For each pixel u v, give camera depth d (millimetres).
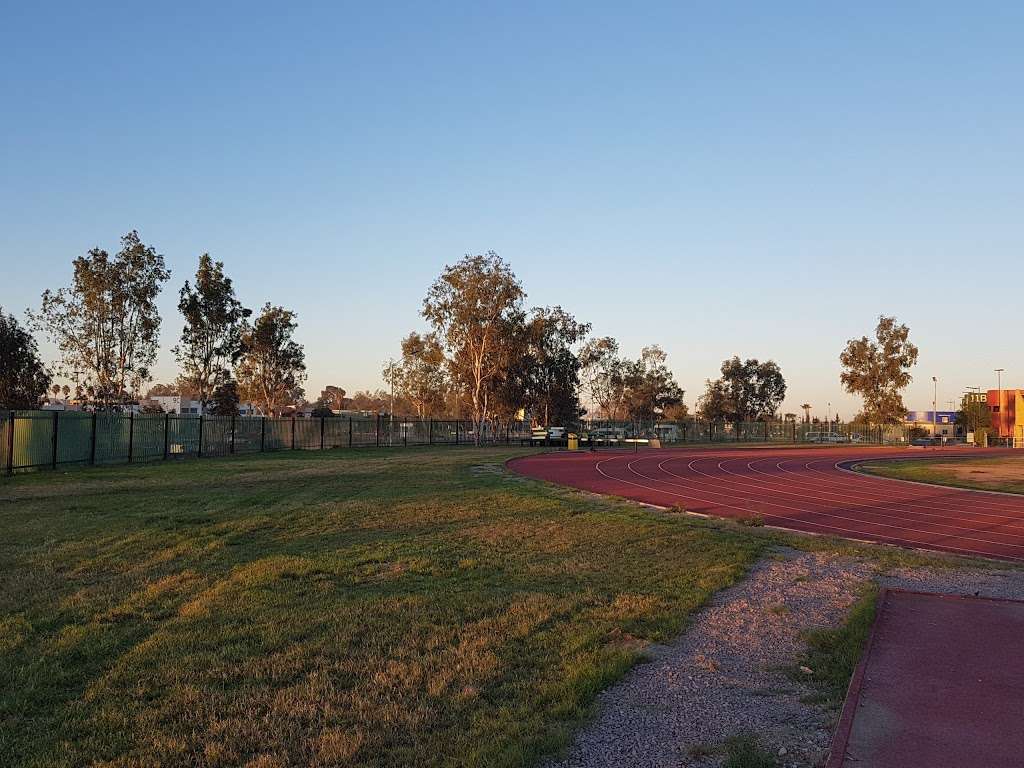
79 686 6391
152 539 13117
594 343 95000
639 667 7199
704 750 5316
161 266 48844
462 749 5273
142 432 35250
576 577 10938
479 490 22922
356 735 5434
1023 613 9352
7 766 4949
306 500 19422
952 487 29703
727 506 21891
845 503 23344
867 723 5742
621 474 33469
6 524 14758
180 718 5727
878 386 96688
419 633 7957
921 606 9727
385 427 60656
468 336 66125
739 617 9141
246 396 66188
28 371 49594
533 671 6895
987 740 5426
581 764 5117
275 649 7355
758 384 128125
